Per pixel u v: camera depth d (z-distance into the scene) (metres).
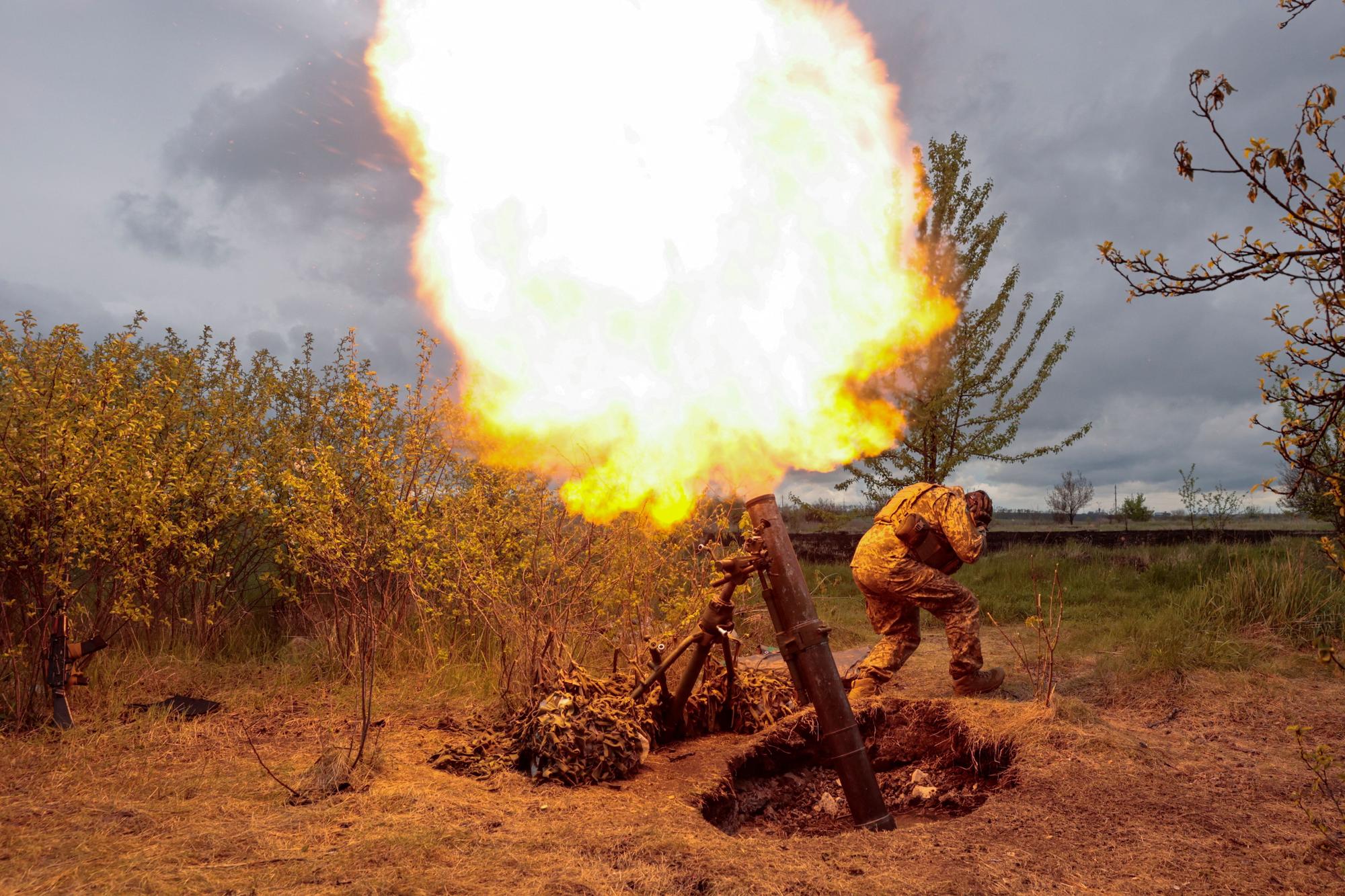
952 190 11.27
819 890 2.87
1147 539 17.27
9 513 5.09
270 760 4.30
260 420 7.72
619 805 3.78
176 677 6.06
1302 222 2.49
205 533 6.96
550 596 5.54
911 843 3.38
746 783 4.58
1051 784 4.05
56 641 4.95
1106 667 6.64
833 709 3.96
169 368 7.29
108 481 5.48
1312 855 3.25
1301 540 13.04
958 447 11.59
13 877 2.88
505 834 3.33
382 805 3.61
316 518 5.79
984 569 13.98
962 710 5.07
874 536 6.02
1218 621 8.02
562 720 4.31
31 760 4.27
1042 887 2.95
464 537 5.95
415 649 6.46
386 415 6.18
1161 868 3.14
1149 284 2.77
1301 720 5.36
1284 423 2.64
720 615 4.73
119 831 3.31
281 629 7.71
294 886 2.82
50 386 5.57
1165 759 4.46
